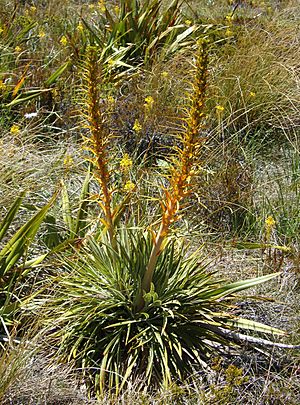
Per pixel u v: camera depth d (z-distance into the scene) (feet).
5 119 17.90
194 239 14.51
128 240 12.16
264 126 19.49
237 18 28.02
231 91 19.42
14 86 18.70
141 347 11.28
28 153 15.31
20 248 11.81
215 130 18.25
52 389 10.35
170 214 10.48
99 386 10.83
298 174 16.93
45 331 11.34
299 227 15.34
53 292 12.42
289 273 13.76
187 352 11.23
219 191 15.67
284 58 21.22
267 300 12.01
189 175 10.15
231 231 15.43
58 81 19.70
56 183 15.07
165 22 24.61
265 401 10.62
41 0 27.66
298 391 10.97
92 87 9.95
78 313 11.57
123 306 11.75
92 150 10.51
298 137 19.12
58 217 14.16
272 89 19.72
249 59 20.49
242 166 16.76
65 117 18.34
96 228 13.43
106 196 11.00
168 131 17.97
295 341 12.02
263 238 15.01
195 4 31.42
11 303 12.02
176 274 11.91
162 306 11.55
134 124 17.67
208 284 12.03
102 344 11.43
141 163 16.31
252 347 11.77
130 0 24.20
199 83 9.46
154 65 21.35
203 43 9.30
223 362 11.31
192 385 10.93
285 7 30.81
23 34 21.79
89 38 23.18
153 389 10.87
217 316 11.81
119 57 22.00
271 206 15.46
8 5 26.21
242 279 13.51
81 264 12.26
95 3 30.09
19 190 13.73
